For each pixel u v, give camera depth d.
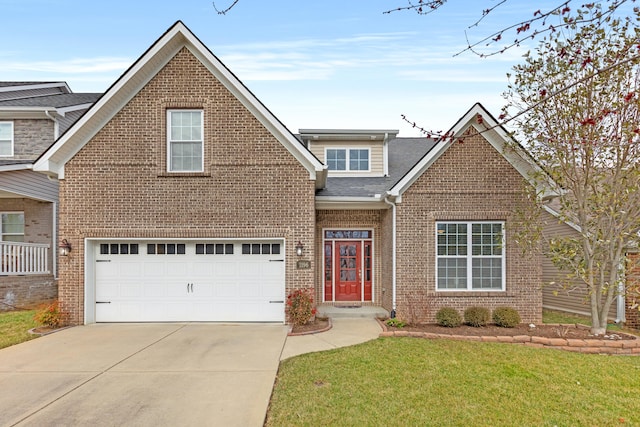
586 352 7.78
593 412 5.00
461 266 10.52
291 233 10.02
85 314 9.81
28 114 14.59
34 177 13.58
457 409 4.96
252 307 10.18
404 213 10.48
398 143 16.75
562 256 8.95
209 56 9.80
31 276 13.03
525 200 10.34
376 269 12.60
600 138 7.93
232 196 10.02
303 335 8.66
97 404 5.09
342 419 4.63
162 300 10.15
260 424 4.54
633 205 8.27
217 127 10.05
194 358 7.00
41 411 4.90
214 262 10.22
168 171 10.04
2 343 8.02
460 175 10.51
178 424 4.55
